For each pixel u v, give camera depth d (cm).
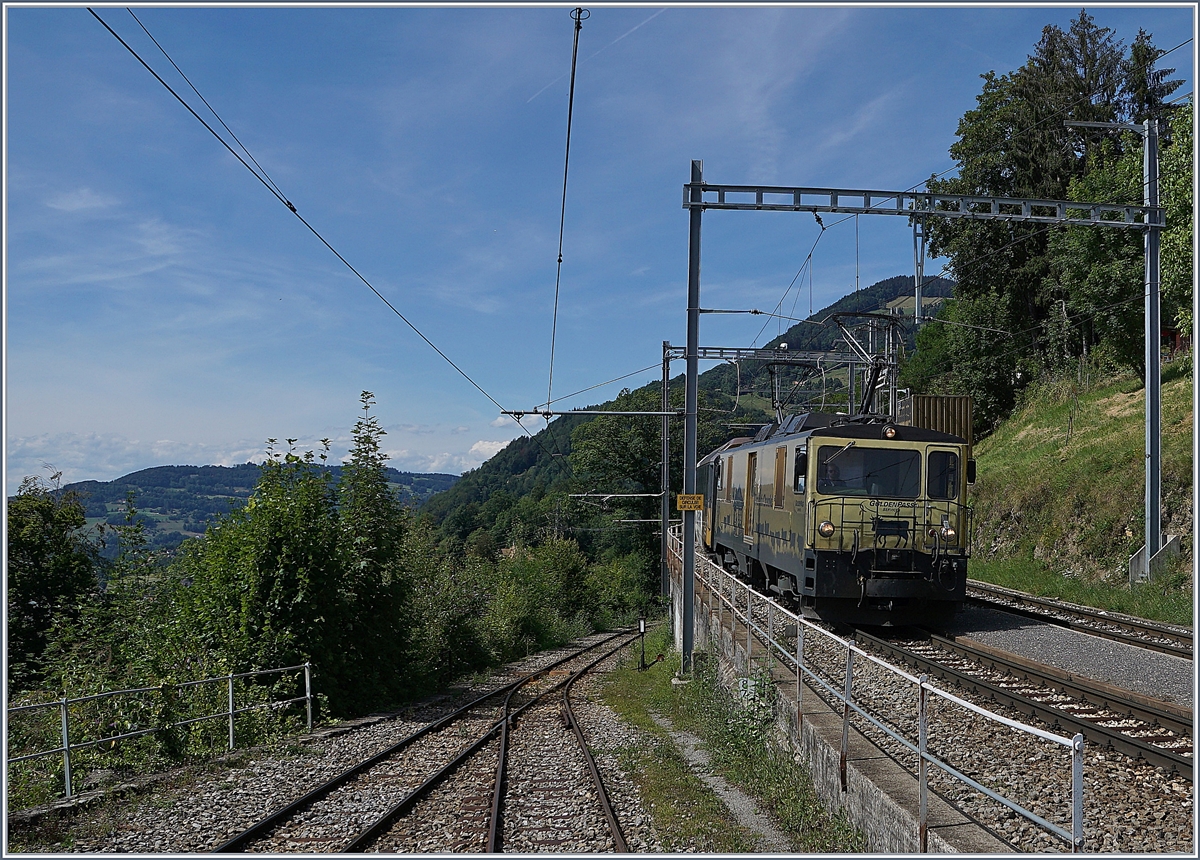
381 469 1748
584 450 5478
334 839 768
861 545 1395
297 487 1532
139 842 759
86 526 2370
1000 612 1609
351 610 1591
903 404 2555
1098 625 1496
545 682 2261
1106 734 735
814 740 814
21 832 776
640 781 981
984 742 767
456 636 2336
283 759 1107
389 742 1251
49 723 1074
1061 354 3750
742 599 1934
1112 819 578
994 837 545
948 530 1398
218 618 1417
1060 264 3222
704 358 2425
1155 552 1738
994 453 3216
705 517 2662
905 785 652
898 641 1333
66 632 1379
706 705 1320
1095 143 3706
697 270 1644
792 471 1513
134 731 1055
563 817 834
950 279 4356
